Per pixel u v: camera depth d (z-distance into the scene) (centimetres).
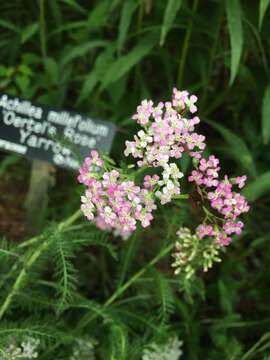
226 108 39
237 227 16
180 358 28
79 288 31
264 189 25
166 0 33
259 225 36
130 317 25
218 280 30
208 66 34
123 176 16
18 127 27
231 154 34
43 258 22
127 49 37
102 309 22
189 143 15
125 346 21
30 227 32
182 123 15
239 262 33
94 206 16
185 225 24
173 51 40
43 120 27
